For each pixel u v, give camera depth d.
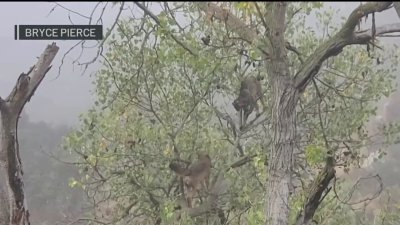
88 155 8.17
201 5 5.80
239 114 8.46
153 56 7.89
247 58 6.45
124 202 9.29
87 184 8.55
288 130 5.71
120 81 8.36
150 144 8.52
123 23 7.77
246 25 5.80
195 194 8.28
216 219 8.35
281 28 5.24
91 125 8.02
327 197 8.47
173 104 8.58
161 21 6.15
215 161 8.74
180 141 8.67
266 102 8.76
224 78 8.34
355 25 5.25
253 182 8.60
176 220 7.98
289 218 6.17
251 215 6.38
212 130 8.81
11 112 6.09
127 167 8.55
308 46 8.36
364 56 8.50
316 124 8.52
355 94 8.80
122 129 8.31
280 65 5.52
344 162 8.49
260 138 8.71
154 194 8.98
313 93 8.91
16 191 6.34
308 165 8.17
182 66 8.18
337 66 8.60
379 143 8.76
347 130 8.70
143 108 8.42
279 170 5.77
